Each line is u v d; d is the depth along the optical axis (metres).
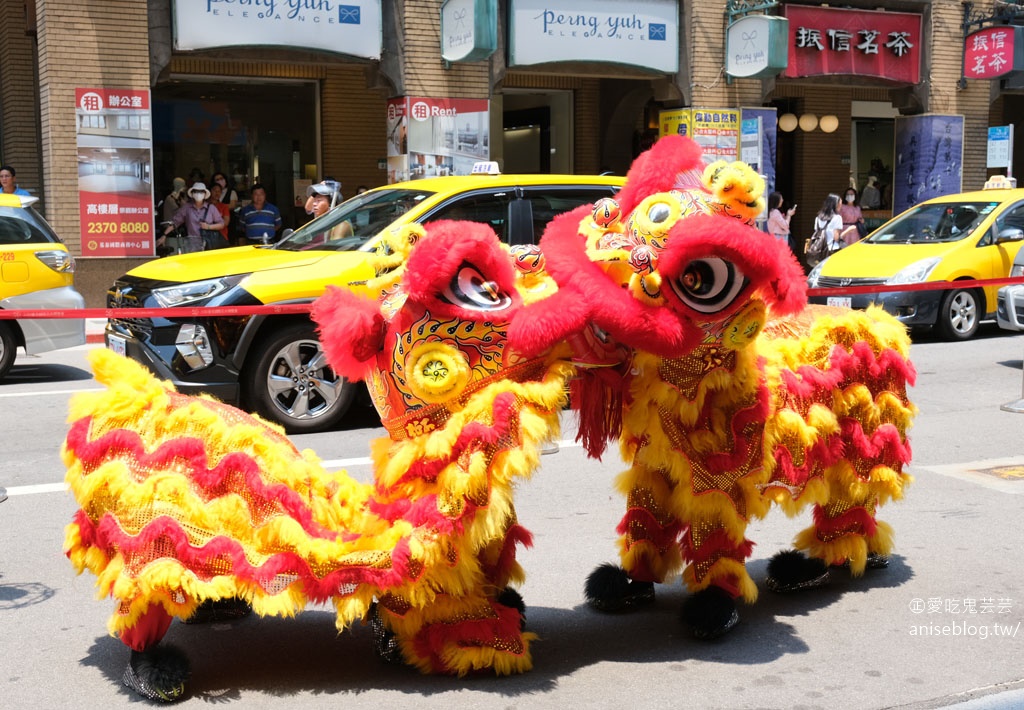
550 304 3.53
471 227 3.57
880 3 19.36
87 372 11.19
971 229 13.73
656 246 3.56
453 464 3.54
